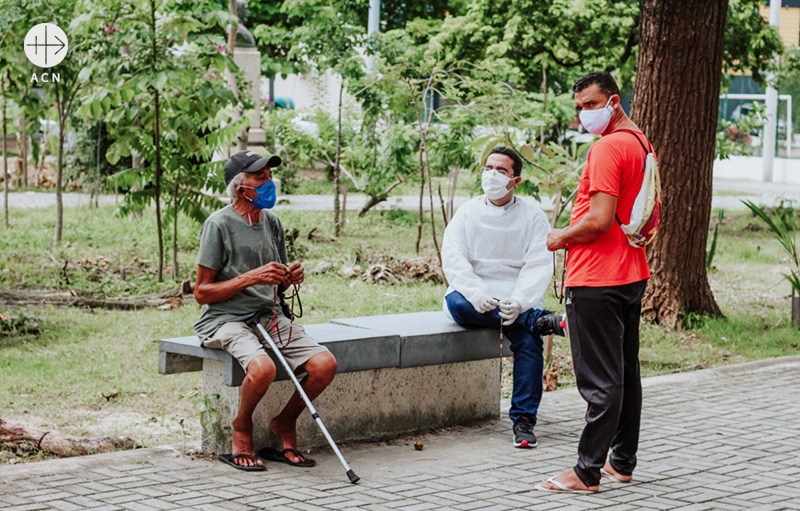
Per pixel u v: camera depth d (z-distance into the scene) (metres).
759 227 19.09
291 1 15.90
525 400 6.29
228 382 5.60
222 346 5.57
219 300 5.62
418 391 6.56
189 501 4.98
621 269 5.29
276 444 5.93
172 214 12.22
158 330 9.52
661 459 5.98
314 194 22.67
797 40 35.38
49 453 6.09
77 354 8.57
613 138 5.27
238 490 5.19
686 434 6.56
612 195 5.19
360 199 21.64
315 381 5.65
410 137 15.67
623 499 5.21
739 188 28.23
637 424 5.50
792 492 5.38
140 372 8.14
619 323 5.31
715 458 6.01
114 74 11.14
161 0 11.08
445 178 24.27
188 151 11.58
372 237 15.94
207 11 11.43
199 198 12.10
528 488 5.37
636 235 5.29
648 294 10.76
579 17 18.89
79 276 11.88
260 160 5.63
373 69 14.84
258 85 19.94
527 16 18.78
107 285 11.46
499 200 6.63
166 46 11.30
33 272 11.86
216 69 11.73
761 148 32.00
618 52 19.69
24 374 7.86
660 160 10.66
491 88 11.80
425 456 6.00
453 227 6.73
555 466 5.82
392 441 6.35
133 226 15.50
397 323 6.76
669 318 10.66
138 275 12.09
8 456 5.97
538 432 6.60
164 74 10.88
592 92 5.32
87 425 6.76
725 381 8.24
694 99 10.58
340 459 5.41
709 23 10.51
